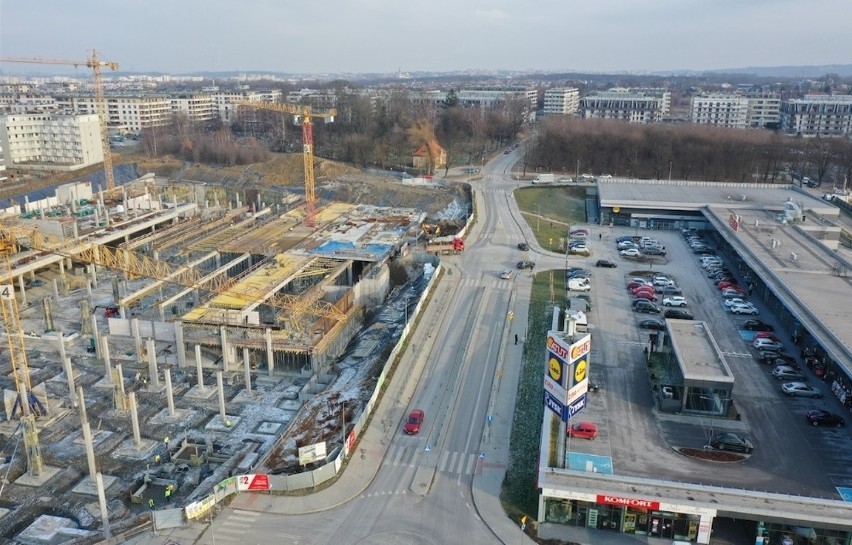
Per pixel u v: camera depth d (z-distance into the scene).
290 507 69.88
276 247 156.00
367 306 136.50
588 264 151.62
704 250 161.62
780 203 179.38
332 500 70.94
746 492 64.56
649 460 72.81
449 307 125.44
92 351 114.25
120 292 141.38
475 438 82.69
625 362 98.44
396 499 71.12
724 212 171.12
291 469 77.19
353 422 86.25
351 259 148.12
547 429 76.88
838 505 62.50
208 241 163.50
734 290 129.75
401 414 88.50
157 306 123.69
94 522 72.69
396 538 65.00
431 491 72.44
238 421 93.62
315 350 106.69
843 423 80.81
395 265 149.88
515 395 92.81
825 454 74.94
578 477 67.12
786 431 79.75
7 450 86.62
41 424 92.19
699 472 70.75
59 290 145.50
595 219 196.00
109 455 85.44
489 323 117.38
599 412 83.31
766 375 94.75
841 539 61.28
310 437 84.81
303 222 182.00
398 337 111.62
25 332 121.94
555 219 193.75
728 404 81.88
